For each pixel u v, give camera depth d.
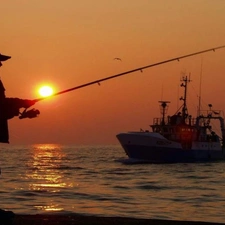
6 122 14.05
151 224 17.75
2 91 13.95
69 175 80.69
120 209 34.66
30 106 14.46
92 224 17.36
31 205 36.09
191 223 18.42
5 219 15.00
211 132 113.56
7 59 14.16
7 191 47.94
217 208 36.19
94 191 50.09
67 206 35.78
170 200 41.84
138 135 104.62
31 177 73.44
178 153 106.50
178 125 107.38
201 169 95.25
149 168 97.38
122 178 73.94
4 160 148.88
